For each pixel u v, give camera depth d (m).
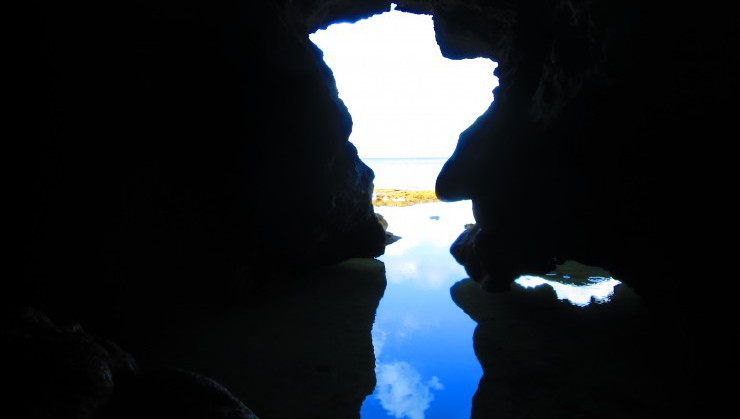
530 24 9.51
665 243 5.83
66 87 7.33
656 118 5.62
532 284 11.92
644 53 5.40
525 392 6.32
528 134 9.14
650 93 5.55
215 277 9.75
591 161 7.00
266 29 10.42
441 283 12.21
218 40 9.52
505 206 10.65
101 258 7.66
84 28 7.56
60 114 7.25
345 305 10.14
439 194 11.53
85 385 3.10
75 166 7.43
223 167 10.07
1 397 2.77
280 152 11.10
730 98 4.71
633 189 6.38
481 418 5.70
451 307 10.12
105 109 7.91
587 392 6.23
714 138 4.96
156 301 8.68
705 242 5.12
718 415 4.94
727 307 4.82
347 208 14.09
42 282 6.93
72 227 7.34
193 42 9.19
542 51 9.20
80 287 7.40
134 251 8.27
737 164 4.73
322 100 12.00
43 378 2.99
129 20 8.18
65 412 2.81
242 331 8.39
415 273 13.30
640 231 6.50
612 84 5.99
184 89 9.23
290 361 7.19
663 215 5.81
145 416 3.18
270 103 10.59
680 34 4.98
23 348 3.30
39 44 7.01
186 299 9.34
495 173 10.22
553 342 8.01
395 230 20.77
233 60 9.82
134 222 8.27
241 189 10.42
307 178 12.05
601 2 5.83
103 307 7.67
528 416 5.71
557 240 9.66
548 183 8.77
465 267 13.30
